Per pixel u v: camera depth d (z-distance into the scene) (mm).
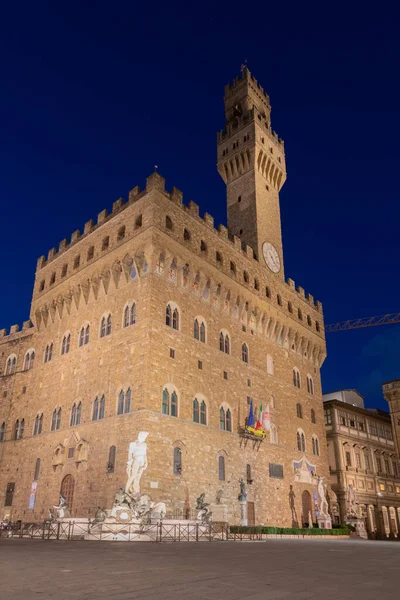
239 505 53938
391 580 15266
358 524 73312
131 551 24375
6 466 61594
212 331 58375
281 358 71438
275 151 82812
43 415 59562
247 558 22125
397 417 101438
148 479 43969
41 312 66562
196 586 12969
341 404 88062
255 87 86562
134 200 56375
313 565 19719
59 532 38812
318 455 73562
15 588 12258
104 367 52812
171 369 50438
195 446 50469
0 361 70938
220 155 82625
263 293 69875
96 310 57312
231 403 58000
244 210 76500
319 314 85188
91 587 12469
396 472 98062
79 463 50875
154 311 50438
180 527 38375
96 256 59531
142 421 45594
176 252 54750
